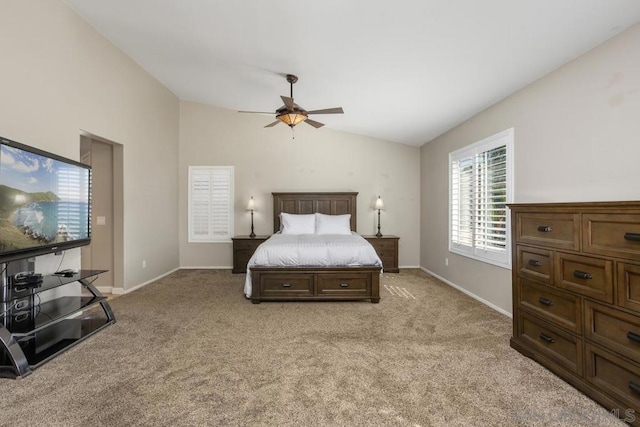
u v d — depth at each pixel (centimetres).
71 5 324
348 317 333
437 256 536
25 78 276
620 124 216
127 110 428
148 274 490
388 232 621
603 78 229
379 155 620
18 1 268
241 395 191
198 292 432
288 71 383
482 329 298
